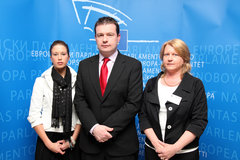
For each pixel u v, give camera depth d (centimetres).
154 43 239
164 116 153
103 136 146
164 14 233
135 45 245
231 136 210
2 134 217
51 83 176
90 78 160
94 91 158
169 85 159
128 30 245
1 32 209
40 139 177
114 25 156
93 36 249
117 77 156
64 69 182
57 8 242
